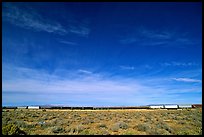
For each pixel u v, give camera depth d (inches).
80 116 1769.2
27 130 852.6
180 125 1149.1
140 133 805.9
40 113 2156.7
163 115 1804.9
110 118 1524.4
